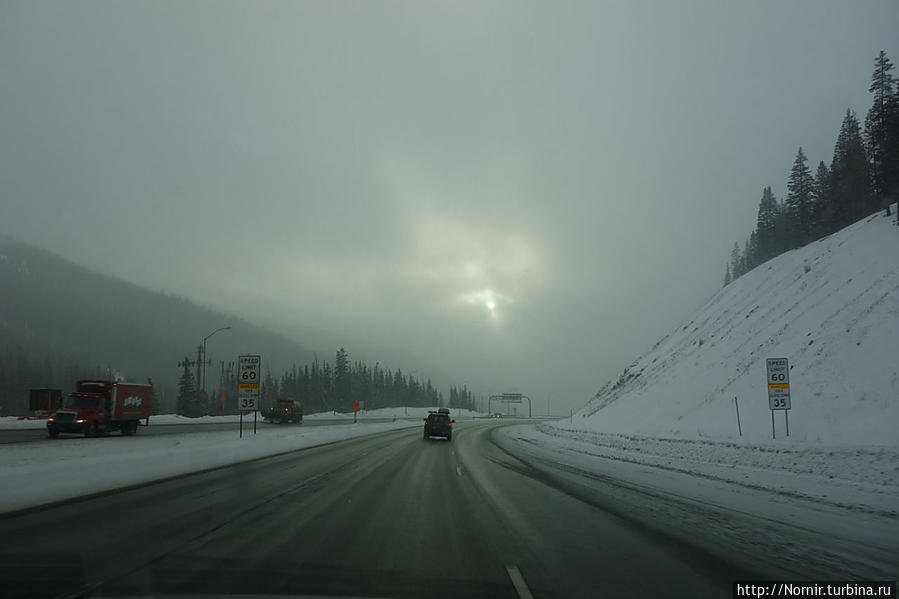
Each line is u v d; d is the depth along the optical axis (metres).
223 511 10.79
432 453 27.42
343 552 7.82
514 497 13.59
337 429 39.47
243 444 22.83
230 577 6.46
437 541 8.69
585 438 39.03
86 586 6.07
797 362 28.53
